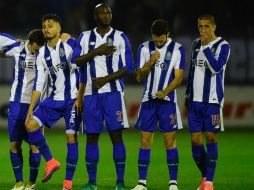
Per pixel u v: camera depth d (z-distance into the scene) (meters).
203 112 29.12
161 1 70.44
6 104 65.06
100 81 27.84
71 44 28.72
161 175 35.56
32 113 28.31
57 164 28.44
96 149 28.81
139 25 70.19
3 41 29.53
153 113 29.11
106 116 28.27
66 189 28.67
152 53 28.47
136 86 65.00
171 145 29.30
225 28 68.19
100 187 31.58
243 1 69.44
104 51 27.75
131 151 46.72
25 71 29.38
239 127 65.19
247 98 65.94
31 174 29.86
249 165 39.53
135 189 29.06
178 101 64.44
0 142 52.91
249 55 66.38
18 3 72.75
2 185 32.06
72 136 28.70
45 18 28.45
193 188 31.28
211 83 28.88
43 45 29.17
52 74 28.61
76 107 28.55
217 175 35.56
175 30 69.38
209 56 28.20
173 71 28.97
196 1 69.94
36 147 28.91
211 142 29.19
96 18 28.20
